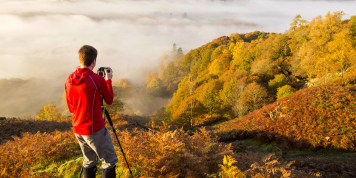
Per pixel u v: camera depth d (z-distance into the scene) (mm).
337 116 11555
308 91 14883
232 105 46500
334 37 43906
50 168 5020
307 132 11352
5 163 5020
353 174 6531
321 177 6465
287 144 11508
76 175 4184
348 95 12797
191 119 49000
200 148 4289
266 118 14531
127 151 3996
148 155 3771
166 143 3828
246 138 14586
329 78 39219
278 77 53719
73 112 2406
